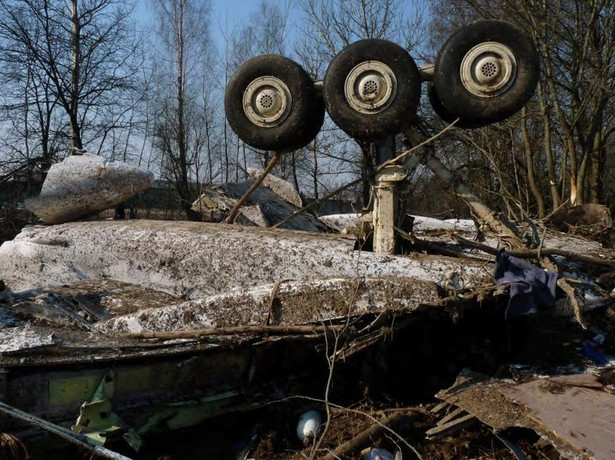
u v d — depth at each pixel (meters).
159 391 2.93
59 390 2.68
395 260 3.18
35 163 6.00
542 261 3.43
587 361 3.29
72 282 3.69
